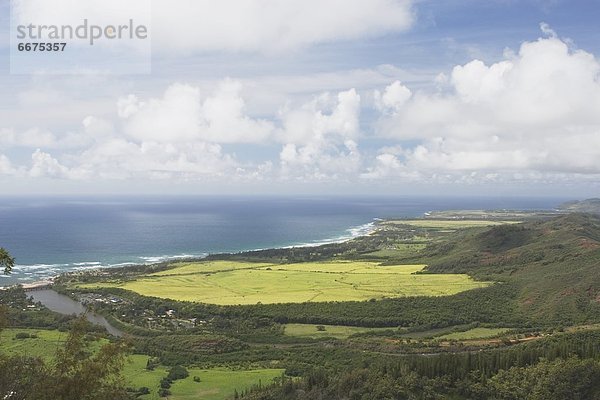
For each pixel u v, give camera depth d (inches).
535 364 4074.8
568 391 3727.9
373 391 3801.7
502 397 3828.7
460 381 3946.9
